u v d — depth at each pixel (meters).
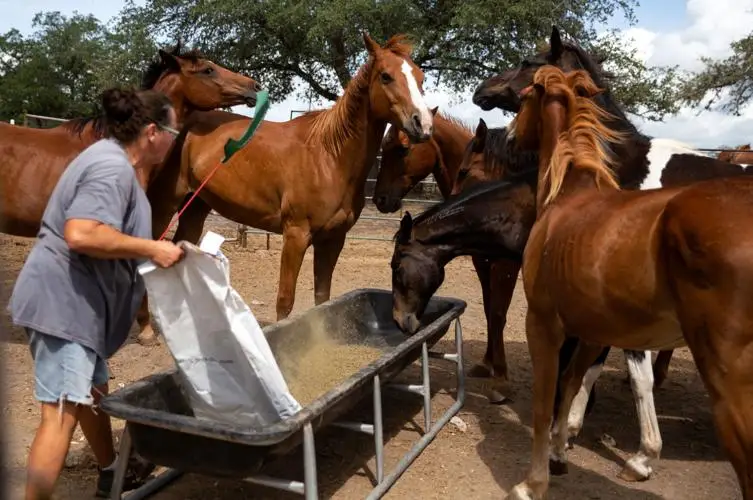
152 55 13.91
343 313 4.11
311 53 14.25
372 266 8.59
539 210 2.81
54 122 10.78
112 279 2.31
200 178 4.56
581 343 2.96
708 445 3.60
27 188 4.19
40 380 2.24
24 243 8.93
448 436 3.61
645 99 14.35
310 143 4.23
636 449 3.51
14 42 46.44
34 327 2.18
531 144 3.15
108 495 2.76
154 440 2.29
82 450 3.19
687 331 1.97
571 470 3.25
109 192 2.16
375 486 2.99
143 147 2.39
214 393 2.36
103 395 2.47
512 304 6.99
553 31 4.20
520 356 5.12
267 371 2.24
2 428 3.02
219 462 2.22
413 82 3.96
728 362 1.85
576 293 2.31
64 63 43.81
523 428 3.76
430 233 3.51
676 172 3.40
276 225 4.45
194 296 2.24
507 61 13.59
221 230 11.01
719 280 1.84
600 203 2.40
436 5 14.39
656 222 2.06
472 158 4.49
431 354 4.11
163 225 4.95
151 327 5.03
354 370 3.53
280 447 2.21
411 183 5.46
